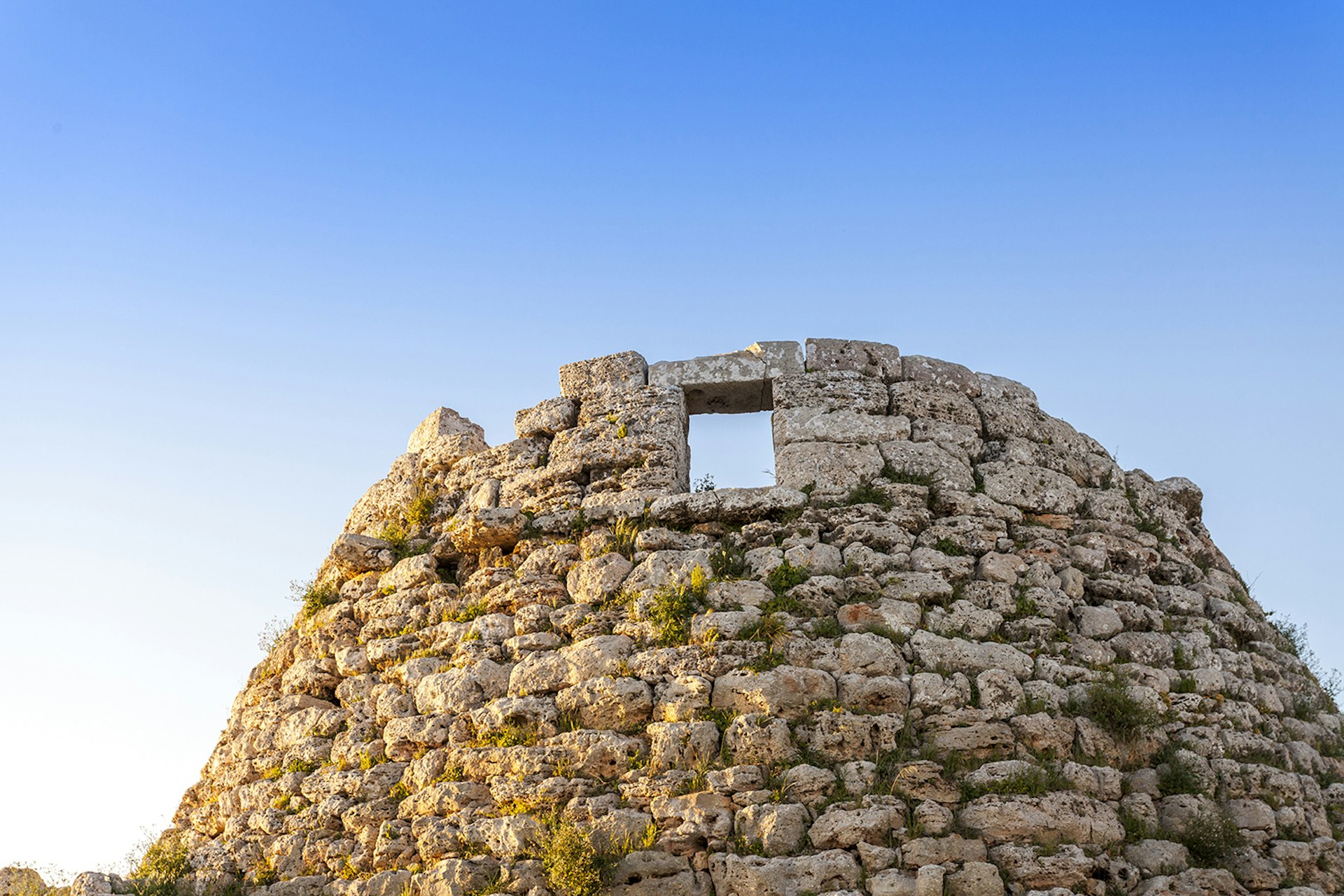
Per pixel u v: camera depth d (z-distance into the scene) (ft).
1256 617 57.98
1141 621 52.16
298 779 51.01
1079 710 47.37
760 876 41.27
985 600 49.80
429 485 59.67
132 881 50.83
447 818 46.29
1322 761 51.75
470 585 53.67
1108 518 56.29
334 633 55.83
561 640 49.96
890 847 41.93
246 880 49.11
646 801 44.32
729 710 45.80
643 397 56.44
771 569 49.42
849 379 55.93
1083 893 41.63
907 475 53.11
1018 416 57.82
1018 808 42.75
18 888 50.62
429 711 49.85
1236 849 45.21
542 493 55.21
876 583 49.14
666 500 52.37
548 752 46.19
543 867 43.47
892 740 44.75
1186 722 49.08
